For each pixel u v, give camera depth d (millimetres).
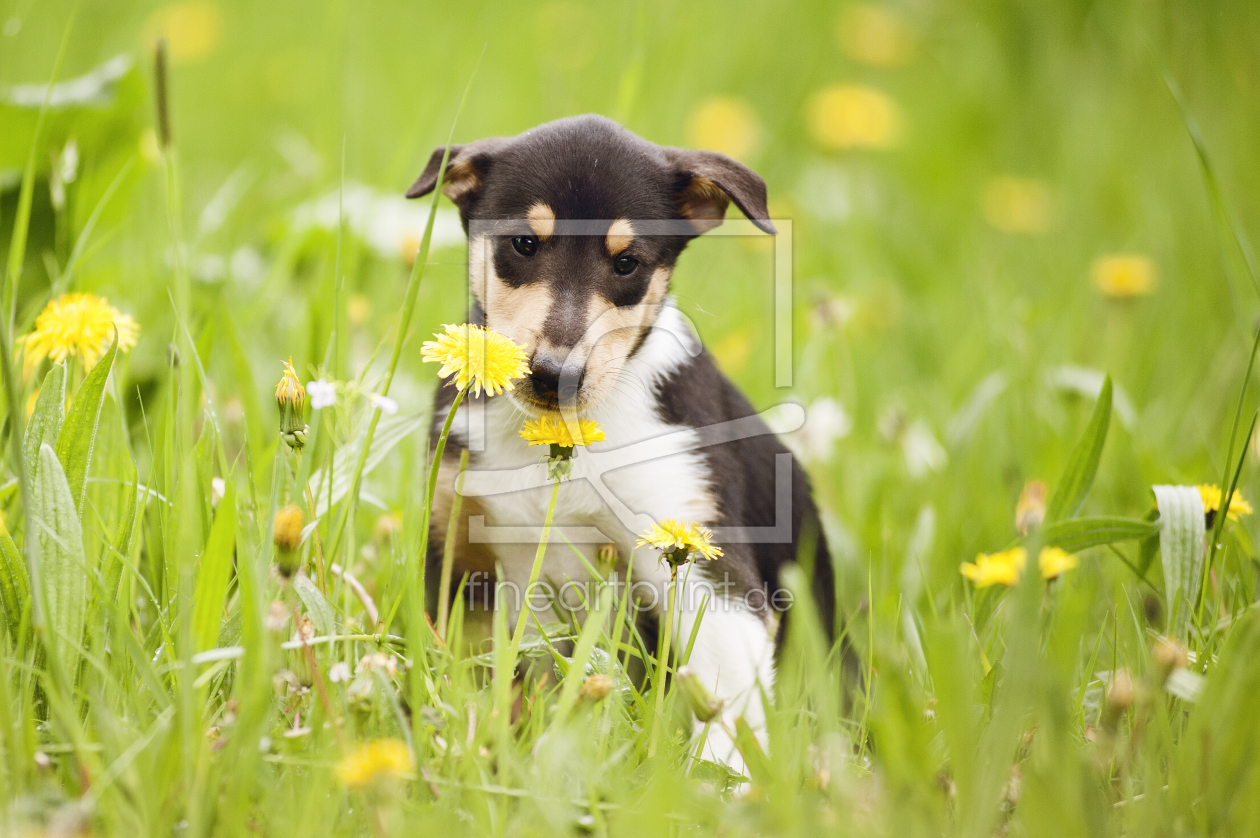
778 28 14125
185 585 3178
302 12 13516
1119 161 11578
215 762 2885
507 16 12875
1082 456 4707
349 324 6152
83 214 6891
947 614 4918
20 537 3904
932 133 13383
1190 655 4039
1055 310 8391
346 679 3293
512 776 3121
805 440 6379
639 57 6996
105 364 3709
